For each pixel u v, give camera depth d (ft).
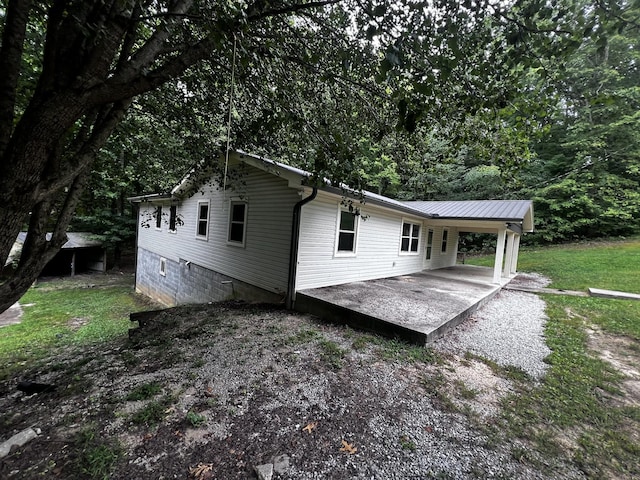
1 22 8.84
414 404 8.43
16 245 34.55
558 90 7.43
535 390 9.66
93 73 6.19
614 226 46.75
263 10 7.73
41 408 7.77
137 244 42.09
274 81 11.52
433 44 6.95
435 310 16.29
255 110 13.00
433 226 37.76
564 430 7.70
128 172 19.11
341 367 10.37
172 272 33.17
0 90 6.01
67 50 6.08
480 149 11.12
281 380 9.39
